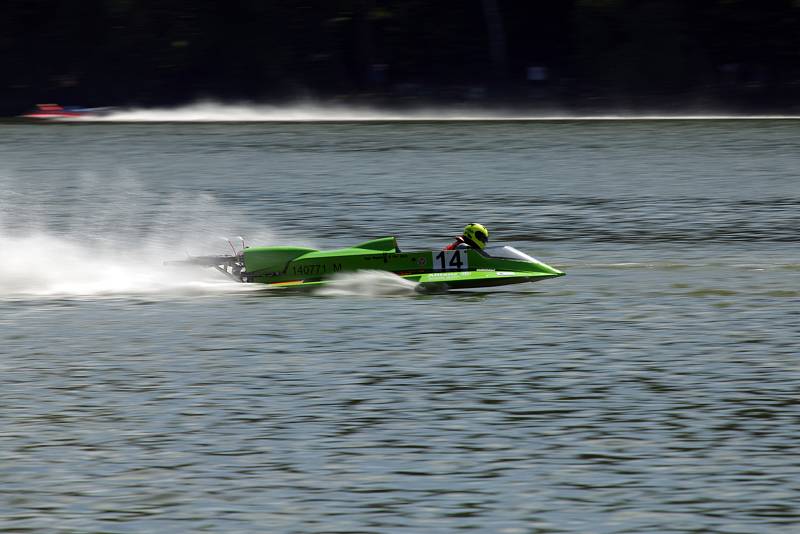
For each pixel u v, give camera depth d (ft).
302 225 400.06
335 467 157.38
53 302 260.21
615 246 342.64
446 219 407.23
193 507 145.69
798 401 182.29
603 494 148.46
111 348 217.15
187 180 565.94
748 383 192.24
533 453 161.58
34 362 207.82
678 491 149.07
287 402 183.83
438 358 208.64
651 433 168.76
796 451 161.07
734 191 490.08
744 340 221.66
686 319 240.32
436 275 260.01
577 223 395.55
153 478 154.30
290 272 266.98
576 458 159.74
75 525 141.18
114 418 176.86
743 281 283.18
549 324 235.40
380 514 143.43
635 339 222.69
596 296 264.52
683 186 511.40
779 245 340.39
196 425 173.47
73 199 492.95
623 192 491.31
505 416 176.45
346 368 202.49
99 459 160.66
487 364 204.64
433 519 142.10
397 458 160.35
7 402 184.75
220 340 222.69
